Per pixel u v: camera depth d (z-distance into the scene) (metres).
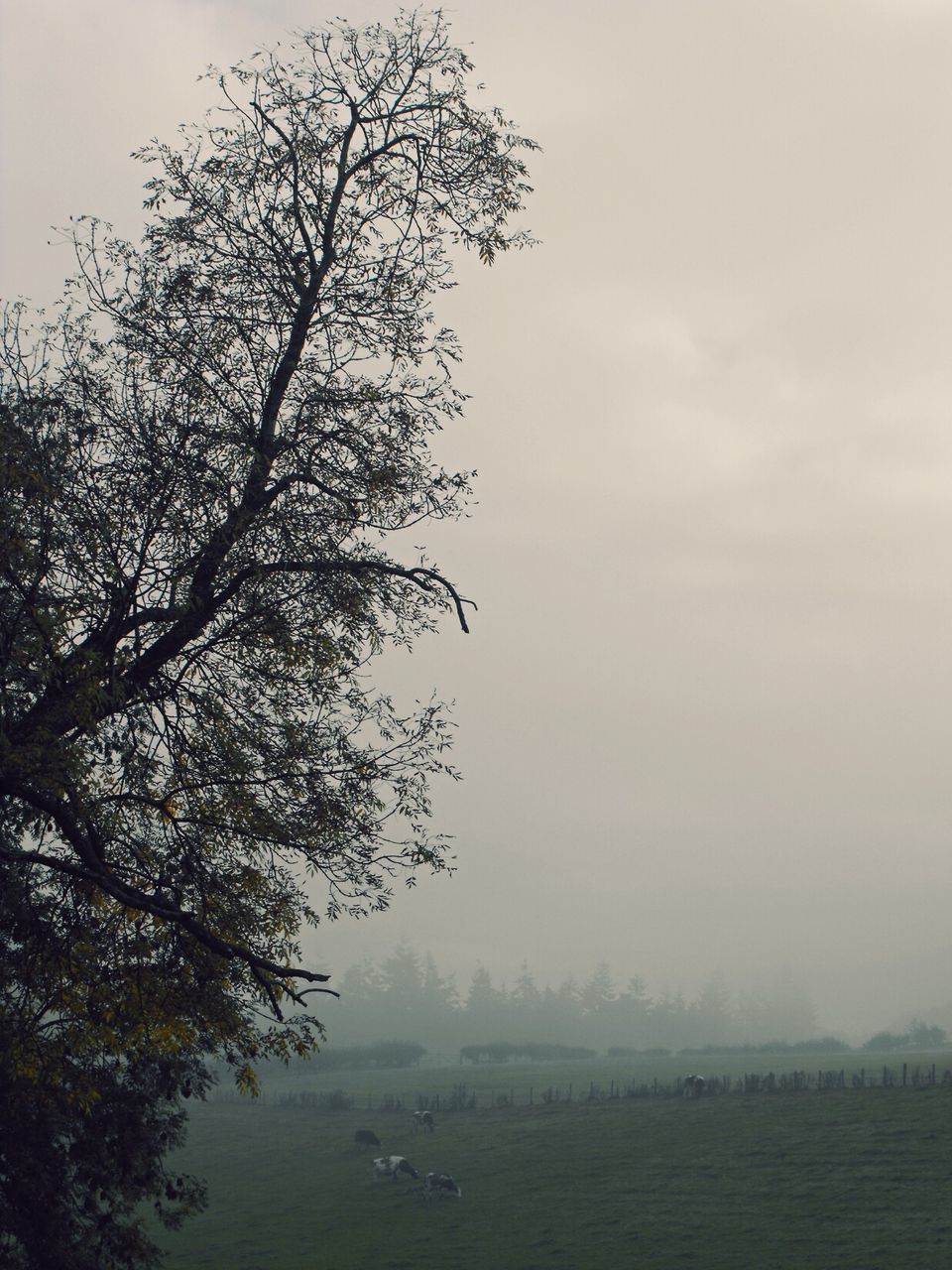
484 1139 88.25
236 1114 113.94
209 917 15.83
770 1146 70.81
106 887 14.15
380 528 16.45
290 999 14.93
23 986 16.20
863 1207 55.38
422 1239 60.62
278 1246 61.50
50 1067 16.42
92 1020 15.77
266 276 16.33
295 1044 16.36
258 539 15.49
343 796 16.22
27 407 15.21
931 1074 83.94
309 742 16.36
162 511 14.98
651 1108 90.88
